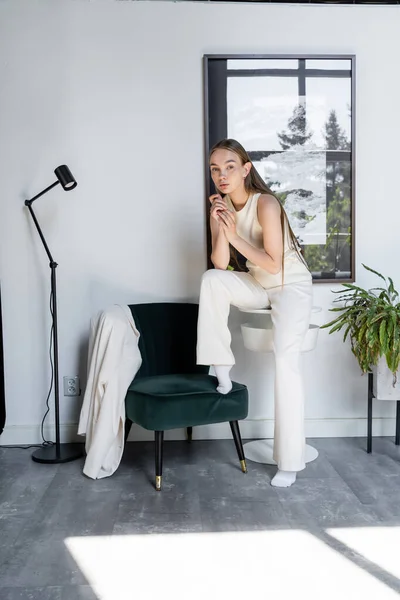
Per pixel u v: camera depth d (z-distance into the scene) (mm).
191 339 3184
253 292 2807
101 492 2670
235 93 3266
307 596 1846
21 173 3268
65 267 3320
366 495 2609
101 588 1905
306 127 3287
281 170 3297
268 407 3408
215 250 2930
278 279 2830
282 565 2037
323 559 2074
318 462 3027
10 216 3285
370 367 3141
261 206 2740
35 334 3338
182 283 3357
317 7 3281
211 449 3236
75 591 1892
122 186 3305
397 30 3312
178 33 3260
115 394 2830
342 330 3396
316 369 3412
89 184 3295
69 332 3346
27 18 3217
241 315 3369
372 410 3412
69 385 3354
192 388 2779
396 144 3350
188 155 3305
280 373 2729
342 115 3291
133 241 3332
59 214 3295
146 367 3117
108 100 3266
